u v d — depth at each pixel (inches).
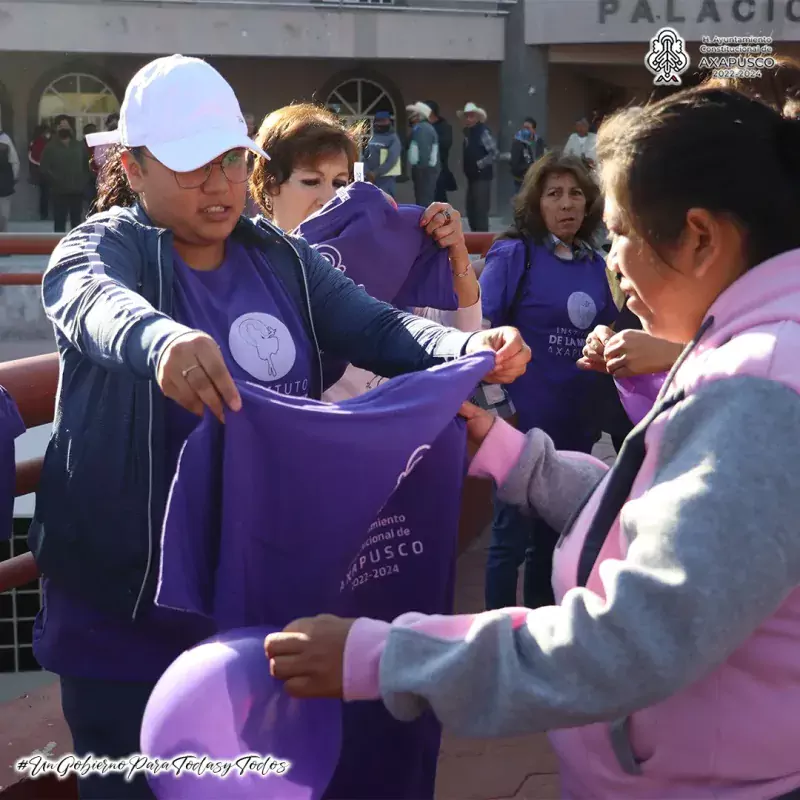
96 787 67.5
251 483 53.6
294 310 67.9
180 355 49.1
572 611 43.6
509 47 928.3
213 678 52.0
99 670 65.4
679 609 40.9
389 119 625.9
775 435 41.8
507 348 64.5
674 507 41.9
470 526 171.2
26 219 876.6
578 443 146.0
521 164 761.6
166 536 52.3
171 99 61.7
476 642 44.8
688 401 44.9
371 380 86.7
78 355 64.0
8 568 95.1
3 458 71.6
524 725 43.9
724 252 47.3
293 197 90.7
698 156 46.0
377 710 64.7
